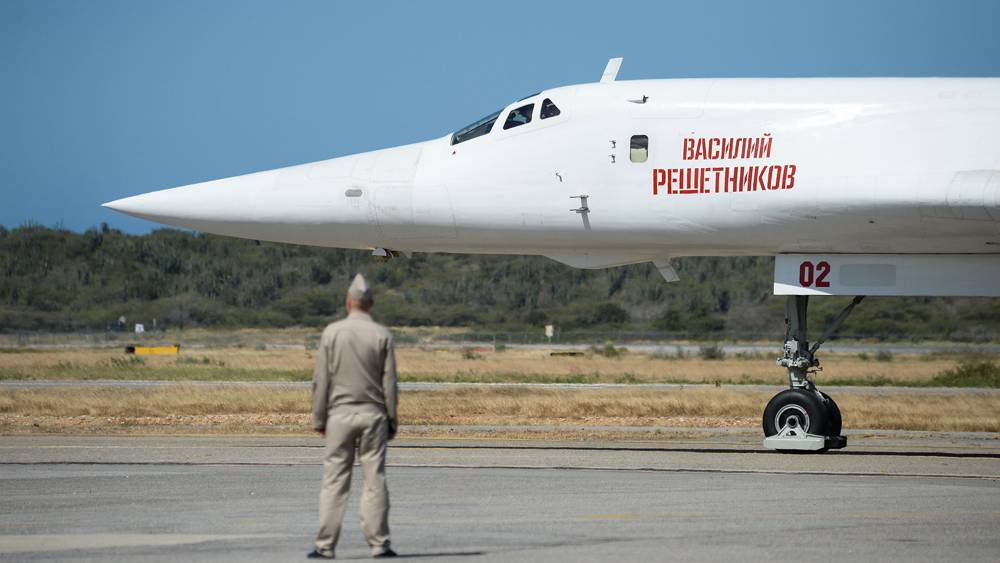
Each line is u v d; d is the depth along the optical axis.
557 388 94.38
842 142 44.88
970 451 49.41
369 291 25.84
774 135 45.59
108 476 38.50
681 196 46.50
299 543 27.00
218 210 51.69
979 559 25.33
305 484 36.56
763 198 45.44
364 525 25.20
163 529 28.78
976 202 42.41
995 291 46.12
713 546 26.56
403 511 31.33
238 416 66.81
